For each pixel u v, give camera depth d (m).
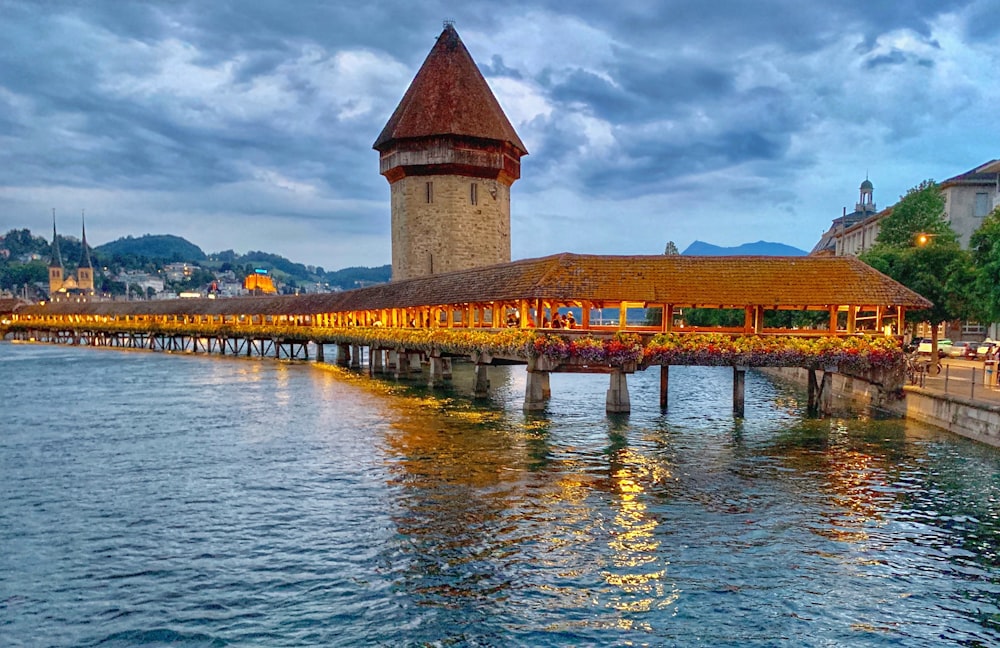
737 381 26.91
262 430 26.08
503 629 10.30
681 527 14.34
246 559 12.90
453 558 12.82
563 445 22.17
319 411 30.78
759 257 27.02
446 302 34.09
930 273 33.47
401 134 60.41
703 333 25.39
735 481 17.75
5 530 14.62
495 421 27.02
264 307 75.06
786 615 10.69
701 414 28.61
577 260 26.78
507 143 63.56
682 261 26.81
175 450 22.58
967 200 54.25
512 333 27.11
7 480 18.77
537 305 25.97
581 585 11.67
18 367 60.31
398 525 14.60
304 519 15.09
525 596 11.30
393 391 38.22
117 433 26.00
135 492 17.45
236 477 18.83
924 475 18.03
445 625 10.43
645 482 17.69
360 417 28.69
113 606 11.09
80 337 103.88
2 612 10.90
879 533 13.98
